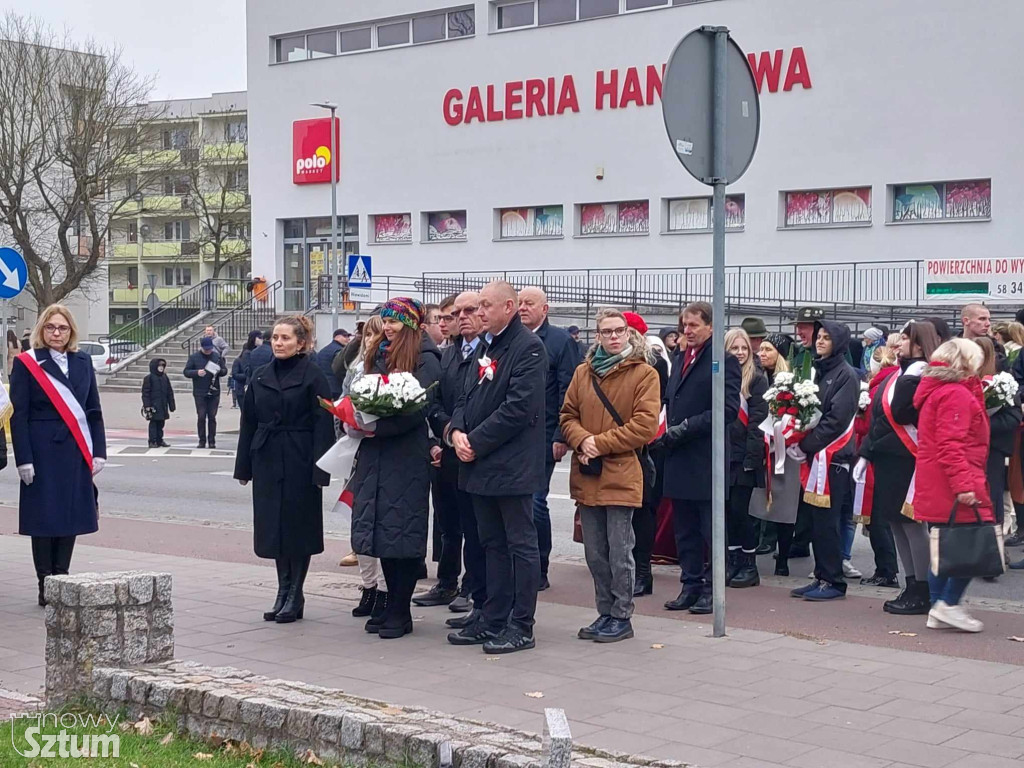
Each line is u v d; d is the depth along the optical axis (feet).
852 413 29.30
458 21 120.57
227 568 34.04
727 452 27.84
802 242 100.32
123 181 150.00
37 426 28.43
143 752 16.78
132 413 104.32
